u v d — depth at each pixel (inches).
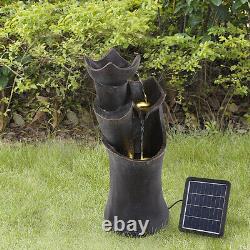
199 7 178.1
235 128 186.4
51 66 182.5
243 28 184.1
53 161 168.6
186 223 143.1
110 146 137.5
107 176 162.7
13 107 192.5
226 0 178.1
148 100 141.1
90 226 145.0
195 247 137.3
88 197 155.1
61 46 176.2
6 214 147.9
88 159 168.1
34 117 190.5
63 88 179.8
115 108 134.9
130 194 139.6
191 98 188.9
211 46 175.0
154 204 141.6
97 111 135.1
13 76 187.2
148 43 177.3
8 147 175.9
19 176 163.0
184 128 185.3
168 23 185.9
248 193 155.6
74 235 141.8
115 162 137.3
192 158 170.4
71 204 152.3
